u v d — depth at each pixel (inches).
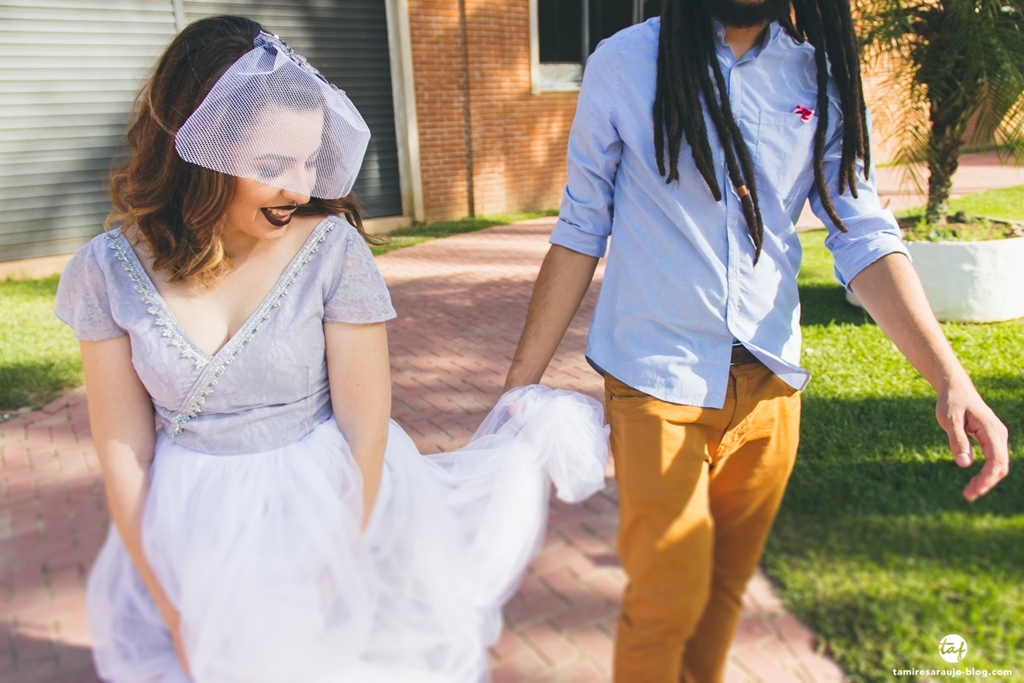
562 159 449.7
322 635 56.6
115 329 56.6
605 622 84.2
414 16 377.1
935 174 223.8
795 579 94.4
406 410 169.3
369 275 60.9
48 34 299.7
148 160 53.9
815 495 114.2
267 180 51.8
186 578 55.1
